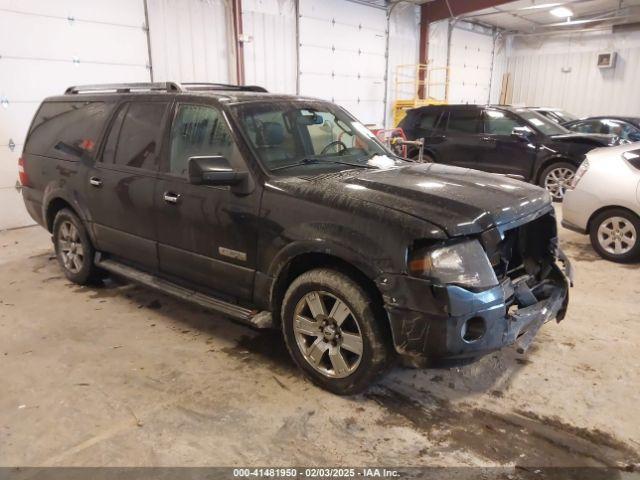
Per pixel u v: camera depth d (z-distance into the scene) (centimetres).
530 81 1892
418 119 1005
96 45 764
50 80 722
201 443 244
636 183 490
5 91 680
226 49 957
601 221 523
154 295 436
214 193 313
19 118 700
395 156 380
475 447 242
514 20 1675
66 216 442
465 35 1667
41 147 462
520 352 264
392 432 253
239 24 950
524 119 877
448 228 240
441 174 320
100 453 237
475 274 244
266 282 296
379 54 1325
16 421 261
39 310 404
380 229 249
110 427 256
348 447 242
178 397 282
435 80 1569
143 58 828
